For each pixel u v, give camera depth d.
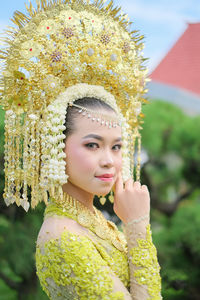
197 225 6.15
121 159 1.52
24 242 3.77
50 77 1.47
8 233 3.81
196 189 7.82
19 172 1.50
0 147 2.17
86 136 1.42
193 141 7.24
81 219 1.45
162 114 7.13
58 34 1.53
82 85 1.50
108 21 1.64
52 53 1.51
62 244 1.34
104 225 1.62
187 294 4.63
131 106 1.71
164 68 8.62
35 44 1.49
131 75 1.68
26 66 1.49
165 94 8.45
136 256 1.45
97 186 1.43
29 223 3.60
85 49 1.55
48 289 1.40
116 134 1.46
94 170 1.42
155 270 1.44
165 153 7.34
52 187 1.41
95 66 1.56
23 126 1.49
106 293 1.31
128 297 1.36
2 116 2.04
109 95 1.52
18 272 3.83
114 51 1.59
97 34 1.59
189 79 8.44
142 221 1.49
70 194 1.50
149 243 1.47
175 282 4.21
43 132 1.45
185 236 6.03
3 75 1.50
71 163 1.43
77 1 1.59
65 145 1.44
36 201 1.45
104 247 1.45
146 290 1.40
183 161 7.48
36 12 1.54
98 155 1.43
